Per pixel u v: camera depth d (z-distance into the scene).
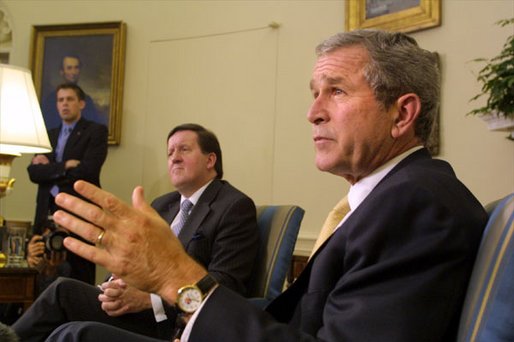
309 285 1.15
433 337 0.93
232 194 2.53
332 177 4.29
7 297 2.74
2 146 2.99
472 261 1.00
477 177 3.61
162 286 1.00
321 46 1.33
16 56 5.51
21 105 2.93
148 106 5.15
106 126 4.85
